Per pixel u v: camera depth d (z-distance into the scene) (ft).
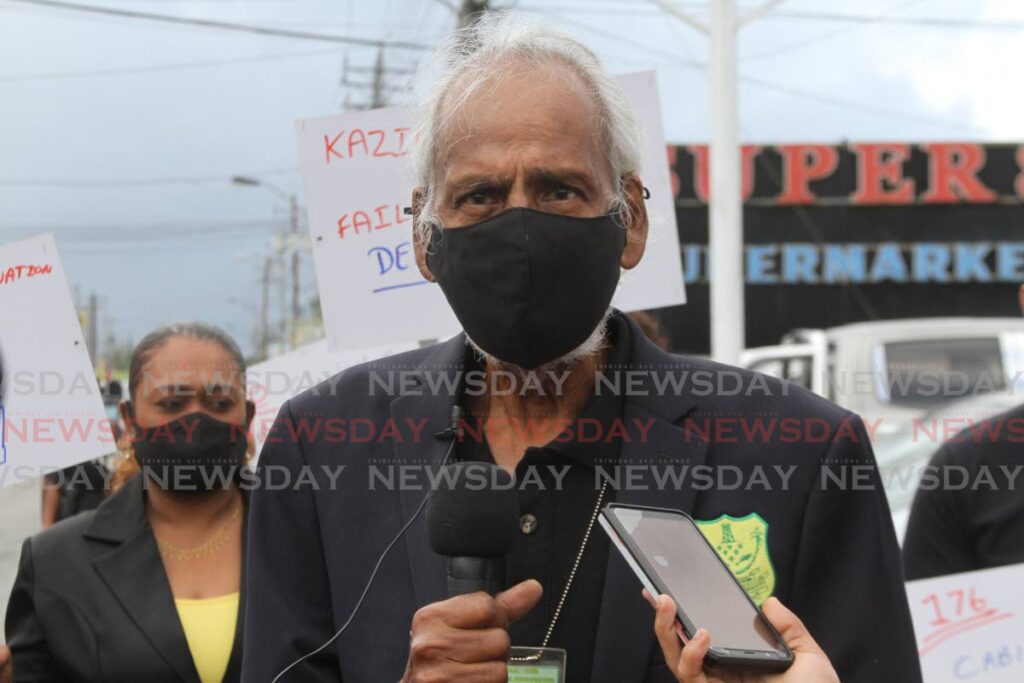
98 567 10.82
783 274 78.74
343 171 10.44
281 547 7.45
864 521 7.08
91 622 10.54
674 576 5.97
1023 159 78.69
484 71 6.84
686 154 74.54
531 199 6.70
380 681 6.86
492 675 5.82
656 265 9.87
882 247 78.69
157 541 11.14
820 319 78.59
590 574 6.93
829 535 7.04
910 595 11.34
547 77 6.80
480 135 6.72
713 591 6.00
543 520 7.02
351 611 7.13
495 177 6.68
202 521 11.34
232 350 11.65
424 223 7.22
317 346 13.21
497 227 6.62
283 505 7.51
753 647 5.75
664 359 7.56
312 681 7.11
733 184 33.42
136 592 10.71
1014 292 78.79
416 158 7.24
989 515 11.49
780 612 6.02
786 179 78.74
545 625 6.88
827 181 78.69
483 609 5.82
